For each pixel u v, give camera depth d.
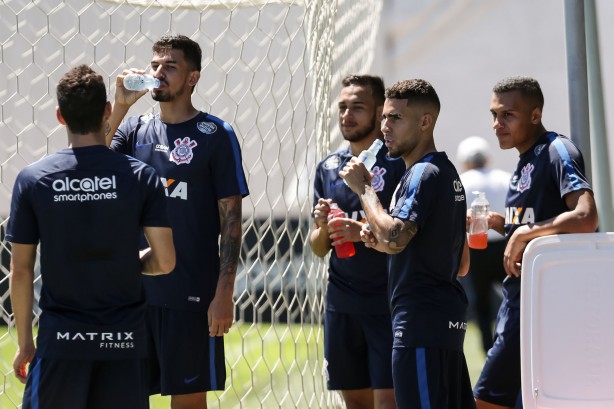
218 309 13.81
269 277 25.83
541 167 14.20
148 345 14.22
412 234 12.67
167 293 13.99
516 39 32.06
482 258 25.27
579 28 15.05
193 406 14.34
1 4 18.28
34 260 11.68
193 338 14.03
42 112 20.27
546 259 12.55
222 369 14.29
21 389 19.20
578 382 12.55
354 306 15.22
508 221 14.78
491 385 14.80
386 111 13.36
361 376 15.55
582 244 12.49
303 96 17.06
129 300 11.71
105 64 20.17
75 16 20.16
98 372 11.59
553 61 31.55
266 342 24.66
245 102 21.61
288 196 22.77
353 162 13.41
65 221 11.39
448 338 12.85
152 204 11.69
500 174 27.33
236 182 14.16
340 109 15.59
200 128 14.23
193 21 21.09
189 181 14.09
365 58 22.53
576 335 12.54
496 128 14.62
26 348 11.60
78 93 11.44
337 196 15.58
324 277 18.83
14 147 20.00
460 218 13.17
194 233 14.09
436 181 12.84
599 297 12.50
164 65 14.08
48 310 11.58
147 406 11.94
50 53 20.19
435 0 32.47
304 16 17.03
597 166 16.20
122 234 11.50
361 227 14.66
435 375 12.70
